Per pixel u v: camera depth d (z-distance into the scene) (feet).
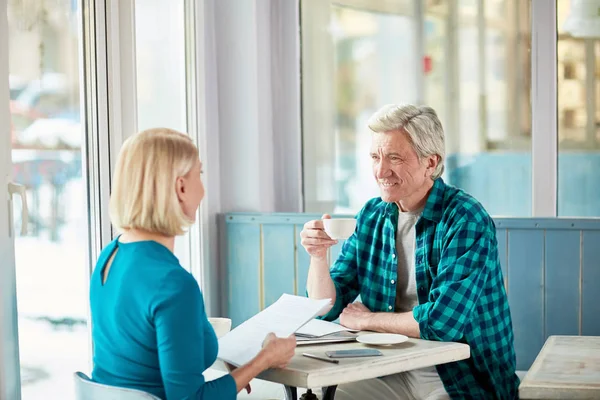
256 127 10.10
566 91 9.43
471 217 6.57
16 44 6.93
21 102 6.99
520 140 9.66
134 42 8.23
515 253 8.98
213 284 10.07
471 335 6.55
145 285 5.01
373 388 6.91
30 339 7.13
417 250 6.84
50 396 7.45
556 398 4.92
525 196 9.70
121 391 4.82
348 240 7.60
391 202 6.95
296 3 10.43
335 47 10.41
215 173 10.16
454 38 9.87
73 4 7.67
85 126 7.87
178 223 5.31
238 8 10.06
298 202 10.66
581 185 9.48
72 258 7.70
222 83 10.20
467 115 9.88
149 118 8.97
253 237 9.87
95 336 5.34
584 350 6.07
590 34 9.27
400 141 6.68
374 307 7.16
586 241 8.77
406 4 10.05
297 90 10.54
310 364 5.46
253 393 7.96
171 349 4.90
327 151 10.57
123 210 5.29
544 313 8.95
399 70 10.16
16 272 6.91
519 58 9.58
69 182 7.64
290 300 6.45
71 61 7.66
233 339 6.00
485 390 6.68
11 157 6.50
